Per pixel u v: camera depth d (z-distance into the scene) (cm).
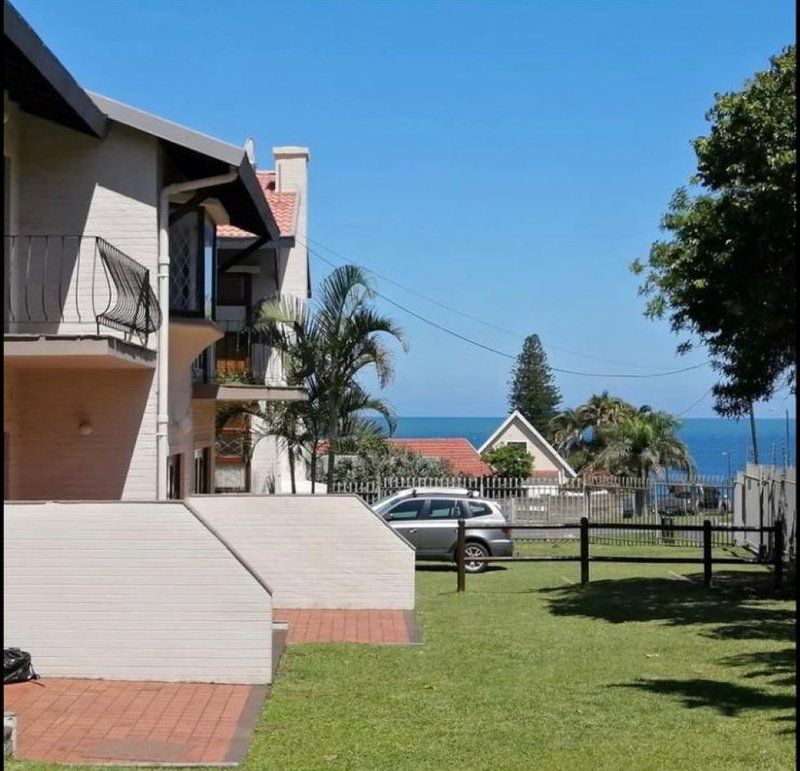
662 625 1414
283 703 948
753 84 1462
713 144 1488
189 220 1603
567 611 1572
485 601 1702
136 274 1380
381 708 927
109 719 883
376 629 1384
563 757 757
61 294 1401
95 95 1379
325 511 1581
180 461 1728
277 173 2856
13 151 1393
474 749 786
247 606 1029
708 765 725
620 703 933
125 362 1306
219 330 1644
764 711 888
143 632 1030
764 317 1454
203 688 1004
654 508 3188
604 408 6288
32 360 1274
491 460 4775
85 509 1036
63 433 1431
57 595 1034
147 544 1033
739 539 2877
